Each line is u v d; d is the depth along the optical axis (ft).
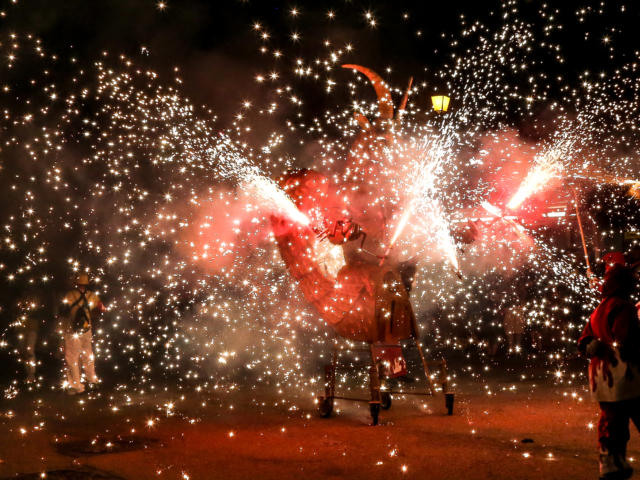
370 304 26.99
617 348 16.97
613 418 16.98
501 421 26.22
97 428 26.99
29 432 26.20
